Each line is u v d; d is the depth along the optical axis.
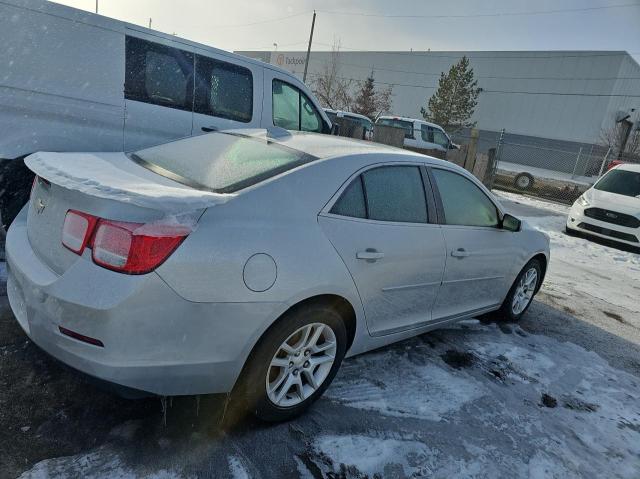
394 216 2.99
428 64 41.97
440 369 3.46
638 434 3.11
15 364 2.68
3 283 3.48
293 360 2.51
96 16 4.12
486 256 3.80
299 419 2.63
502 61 36.84
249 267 2.16
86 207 2.05
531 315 5.00
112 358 1.95
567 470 2.63
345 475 2.29
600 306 5.76
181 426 2.41
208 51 4.95
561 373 3.77
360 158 2.89
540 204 15.49
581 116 33.12
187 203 2.04
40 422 2.29
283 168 2.59
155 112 4.62
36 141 3.97
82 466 2.08
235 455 2.29
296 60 52.41
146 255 1.93
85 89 4.16
